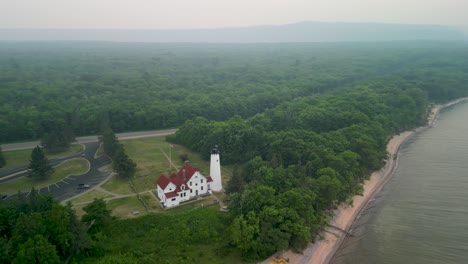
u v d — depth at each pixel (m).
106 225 82.75
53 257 66.56
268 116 170.00
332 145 119.75
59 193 105.62
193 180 101.19
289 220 78.94
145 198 101.81
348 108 169.25
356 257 80.88
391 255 81.44
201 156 137.12
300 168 100.25
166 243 79.25
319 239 85.19
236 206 86.94
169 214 90.25
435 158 139.75
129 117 178.88
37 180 115.06
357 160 115.38
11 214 76.69
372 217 98.19
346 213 98.25
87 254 73.62
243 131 133.38
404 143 160.25
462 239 86.75
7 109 178.50
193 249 78.12
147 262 72.25
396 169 131.50
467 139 162.12
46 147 141.50
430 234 89.31
